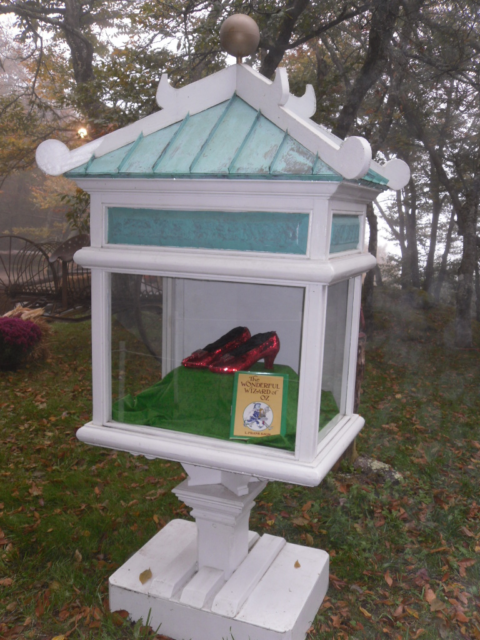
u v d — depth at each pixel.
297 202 1.60
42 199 21.05
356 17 7.54
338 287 1.91
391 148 8.59
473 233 8.86
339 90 7.16
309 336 1.66
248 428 1.87
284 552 2.50
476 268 9.38
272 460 1.75
